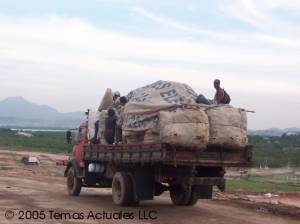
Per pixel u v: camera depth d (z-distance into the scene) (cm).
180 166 1520
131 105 1572
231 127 1466
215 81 1619
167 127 1398
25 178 2812
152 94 1598
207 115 1450
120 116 1670
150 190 1591
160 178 1524
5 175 2981
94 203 1750
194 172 1493
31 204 1669
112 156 1681
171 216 1495
